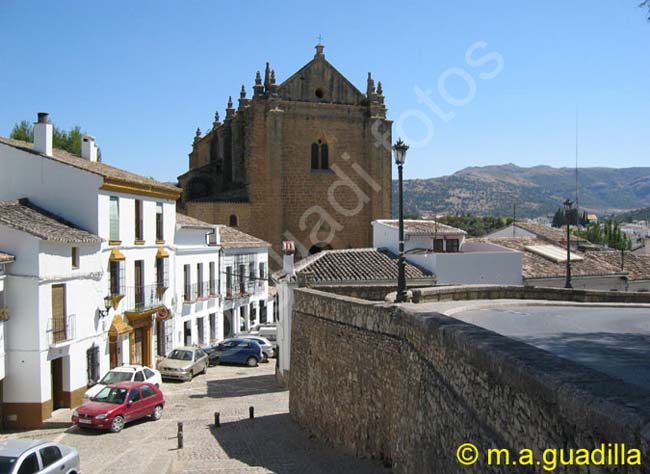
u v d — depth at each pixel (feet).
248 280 156.76
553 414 19.51
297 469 53.42
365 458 51.47
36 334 78.84
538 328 49.62
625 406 16.30
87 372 90.43
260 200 184.34
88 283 90.79
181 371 106.52
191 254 129.29
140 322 106.73
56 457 49.65
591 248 155.43
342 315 57.62
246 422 77.00
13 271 79.05
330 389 60.80
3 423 78.48
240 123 197.06
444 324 33.65
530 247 125.49
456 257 104.32
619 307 68.54
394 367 45.68
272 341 142.00
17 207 90.74
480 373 26.55
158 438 71.46
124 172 113.80
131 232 105.29
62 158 100.27
